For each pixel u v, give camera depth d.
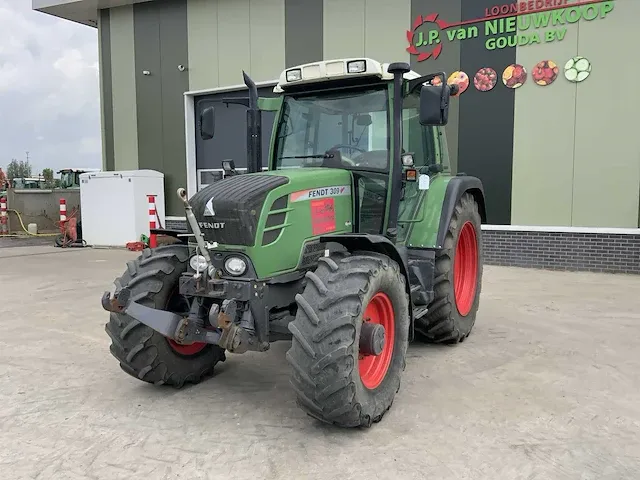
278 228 3.38
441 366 4.33
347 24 10.06
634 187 8.21
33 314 6.18
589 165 8.46
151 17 12.02
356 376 3.03
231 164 4.52
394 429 3.25
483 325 5.48
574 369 4.20
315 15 10.31
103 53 12.80
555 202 8.72
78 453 3.02
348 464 2.86
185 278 3.40
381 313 3.49
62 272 8.98
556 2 8.41
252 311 3.25
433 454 2.95
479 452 2.97
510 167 8.97
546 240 8.77
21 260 10.40
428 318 4.66
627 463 2.84
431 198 4.64
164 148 12.21
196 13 11.48
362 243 3.32
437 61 9.38
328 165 4.13
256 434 3.22
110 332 3.70
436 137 5.00
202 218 3.33
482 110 9.09
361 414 3.10
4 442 3.15
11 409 3.62
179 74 11.84
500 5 8.80
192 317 3.40
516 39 8.73
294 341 3.01
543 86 8.63
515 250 9.01
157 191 12.02
